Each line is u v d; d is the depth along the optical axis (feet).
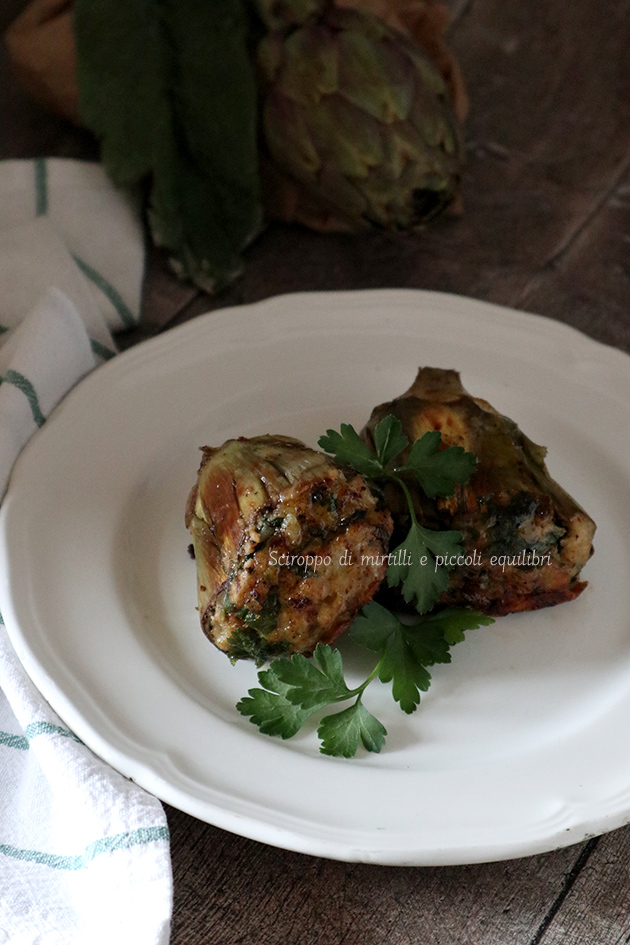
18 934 1.52
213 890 1.57
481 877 1.59
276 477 1.64
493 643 1.72
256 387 1.96
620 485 1.89
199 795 1.54
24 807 1.62
